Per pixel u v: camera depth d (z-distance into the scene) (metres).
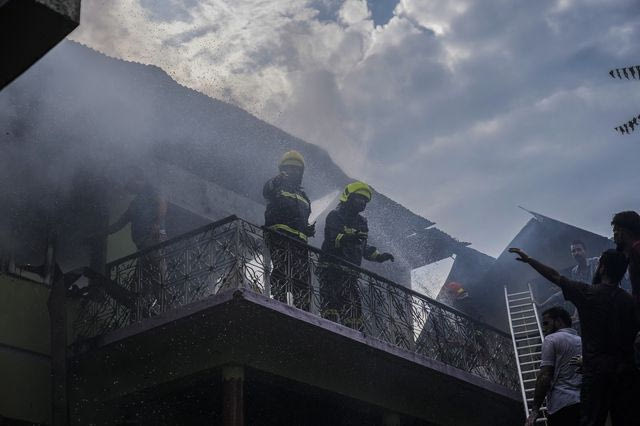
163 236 13.65
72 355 13.02
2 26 5.38
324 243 13.98
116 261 13.49
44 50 5.57
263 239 12.88
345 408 14.65
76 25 5.46
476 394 15.74
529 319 18.80
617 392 7.01
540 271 7.40
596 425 6.98
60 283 13.00
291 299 12.79
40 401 12.94
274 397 14.05
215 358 12.45
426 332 15.05
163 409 13.70
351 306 13.55
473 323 16.08
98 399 13.17
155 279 12.99
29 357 13.02
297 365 13.25
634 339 7.11
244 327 12.38
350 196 14.02
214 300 11.95
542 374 8.34
